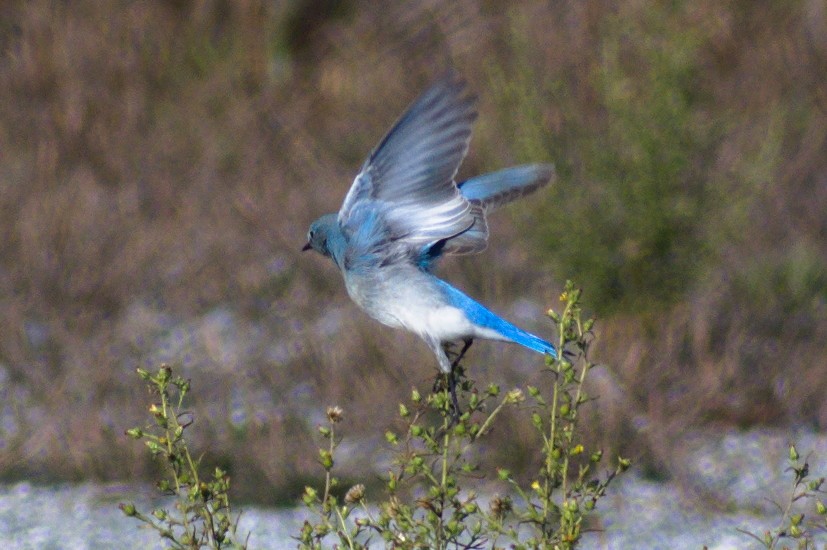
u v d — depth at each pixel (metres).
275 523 16.41
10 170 28.42
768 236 24.28
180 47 33.56
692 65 21.83
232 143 30.64
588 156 21.53
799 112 27.98
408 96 31.98
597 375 18.73
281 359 21.84
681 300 21.38
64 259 25.02
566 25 26.28
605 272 21.17
